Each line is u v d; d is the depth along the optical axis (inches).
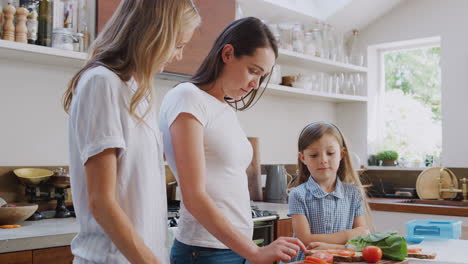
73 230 83.6
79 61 104.6
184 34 47.1
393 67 180.5
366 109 176.1
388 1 167.2
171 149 55.4
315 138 80.4
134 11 45.2
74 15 103.4
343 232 77.1
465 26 156.4
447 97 159.3
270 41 57.7
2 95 100.5
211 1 120.7
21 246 75.8
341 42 168.6
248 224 58.9
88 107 41.9
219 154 55.9
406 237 75.6
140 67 43.9
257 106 154.3
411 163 171.3
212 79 58.9
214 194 55.8
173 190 122.8
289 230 117.8
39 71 106.2
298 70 165.9
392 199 158.2
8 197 100.3
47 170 104.1
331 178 82.5
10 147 101.5
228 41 57.7
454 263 58.0
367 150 175.9
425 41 169.8
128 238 40.1
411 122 175.5
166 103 56.4
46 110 107.3
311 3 163.5
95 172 40.7
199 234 56.7
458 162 156.5
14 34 93.7
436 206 131.5
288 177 156.3
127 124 43.2
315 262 52.8
